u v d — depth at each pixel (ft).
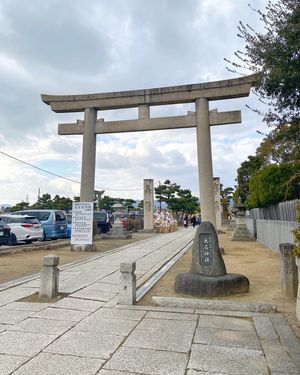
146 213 104.37
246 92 41.78
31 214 61.00
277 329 14.25
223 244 54.85
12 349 12.18
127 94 46.52
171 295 20.51
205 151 42.52
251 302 18.47
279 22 15.06
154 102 45.55
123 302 18.54
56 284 20.39
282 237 40.24
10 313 16.83
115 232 70.79
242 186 93.04
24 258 38.58
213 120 43.55
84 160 47.55
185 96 44.11
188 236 79.66
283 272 20.70
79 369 10.62
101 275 27.37
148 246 52.90
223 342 12.94
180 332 14.06
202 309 17.42
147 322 15.39
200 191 42.32
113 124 47.34
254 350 12.16
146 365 10.93
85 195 47.26
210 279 20.08
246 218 72.84
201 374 10.31
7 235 47.78
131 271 18.70
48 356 11.60
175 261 35.63
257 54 16.02
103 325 14.96
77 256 40.32
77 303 18.78
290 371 10.48
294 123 16.93
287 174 40.45
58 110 48.93
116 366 10.85
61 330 14.26
